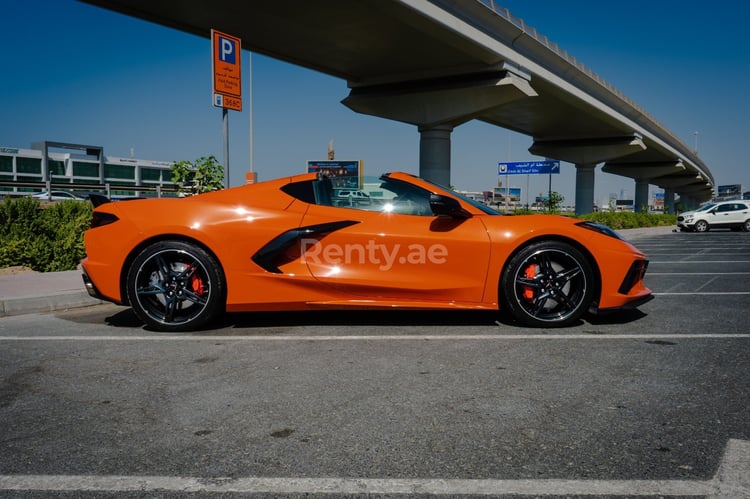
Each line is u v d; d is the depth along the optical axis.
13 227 8.38
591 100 35.16
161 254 4.38
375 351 3.74
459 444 2.28
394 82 29.52
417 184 4.62
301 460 2.15
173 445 2.30
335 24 20.97
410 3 19.03
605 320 4.73
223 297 4.43
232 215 4.42
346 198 4.56
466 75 27.95
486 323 4.61
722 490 1.90
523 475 2.02
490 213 4.62
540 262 4.40
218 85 7.51
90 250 4.47
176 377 3.21
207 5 18.95
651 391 2.90
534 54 28.45
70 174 67.06
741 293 6.34
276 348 3.85
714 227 28.19
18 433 2.43
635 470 2.05
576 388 2.96
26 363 3.52
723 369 3.29
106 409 2.71
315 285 4.39
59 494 1.92
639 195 68.38
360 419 2.55
